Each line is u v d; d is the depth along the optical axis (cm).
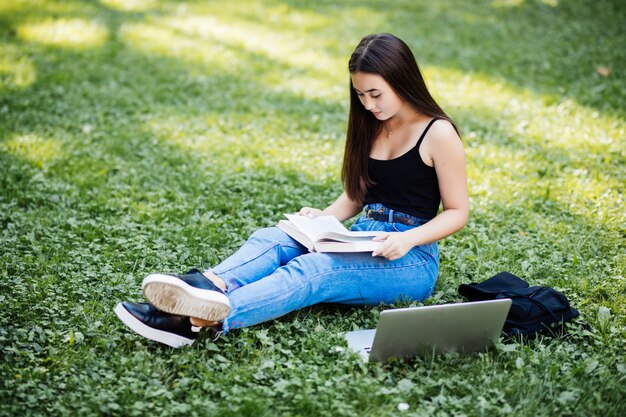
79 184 551
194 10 1234
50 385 302
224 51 988
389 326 310
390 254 338
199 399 291
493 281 373
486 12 1182
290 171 586
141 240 453
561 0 1197
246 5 1272
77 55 923
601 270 421
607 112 716
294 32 1098
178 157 611
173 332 326
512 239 470
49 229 467
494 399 292
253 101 783
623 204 512
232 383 305
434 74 877
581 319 358
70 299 378
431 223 349
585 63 880
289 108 760
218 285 338
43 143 627
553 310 349
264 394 296
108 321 354
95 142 646
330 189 550
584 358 328
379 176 371
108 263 421
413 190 365
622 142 636
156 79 851
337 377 308
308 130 698
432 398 295
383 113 350
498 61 920
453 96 794
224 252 439
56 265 413
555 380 310
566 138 653
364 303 368
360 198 392
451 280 407
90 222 482
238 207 515
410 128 361
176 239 459
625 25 1045
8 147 610
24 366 317
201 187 550
